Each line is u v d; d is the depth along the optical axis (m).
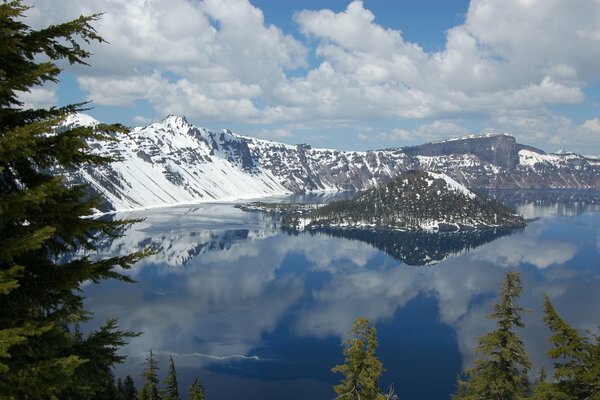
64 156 11.98
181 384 99.19
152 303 158.00
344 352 31.88
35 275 12.95
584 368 22.86
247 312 151.25
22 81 11.68
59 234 12.34
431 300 170.12
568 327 23.59
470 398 32.25
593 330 134.12
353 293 178.75
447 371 109.62
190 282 189.38
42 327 10.88
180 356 113.94
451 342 127.94
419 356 118.38
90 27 13.05
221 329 134.12
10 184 12.96
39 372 10.70
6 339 9.76
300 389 97.88
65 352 13.53
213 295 170.88
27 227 11.80
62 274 12.93
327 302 165.50
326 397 94.56
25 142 10.57
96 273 13.20
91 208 12.88
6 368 9.57
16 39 11.48
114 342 14.84
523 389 31.09
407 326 141.25
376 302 166.88
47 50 12.91
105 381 14.23
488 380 31.03
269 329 135.12
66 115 11.98
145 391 60.22
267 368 108.19
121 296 165.50
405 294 178.12
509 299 31.16
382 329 138.50
